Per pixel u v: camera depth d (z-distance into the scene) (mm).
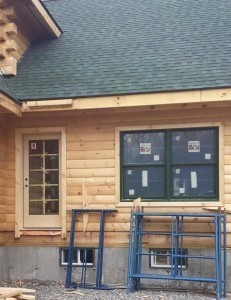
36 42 10281
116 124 8633
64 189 8719
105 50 9594
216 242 7367
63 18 11352
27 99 8312
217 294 7125
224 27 9633
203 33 9562
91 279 8531
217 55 8680
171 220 8219
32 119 8930
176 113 8391
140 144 8578
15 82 8859
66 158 8766
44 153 9000
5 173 8883
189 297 7273
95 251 8578
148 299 7117
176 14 10625
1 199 8688
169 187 8352
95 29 10578
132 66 8836
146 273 8289
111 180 8578
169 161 8391
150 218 8352
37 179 8984
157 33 9930
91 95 8109
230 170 8094
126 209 8469
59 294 7484
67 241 8648
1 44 8969
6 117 8977
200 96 7758
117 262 8422
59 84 8609
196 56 8781
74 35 10438
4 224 8781
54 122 8859
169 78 8203
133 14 10992
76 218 8641
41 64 9430
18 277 8742
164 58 8922
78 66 9148
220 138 8172
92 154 8688
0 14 8844
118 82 8367
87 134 8734
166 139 8445
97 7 11625
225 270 7508
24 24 9797
